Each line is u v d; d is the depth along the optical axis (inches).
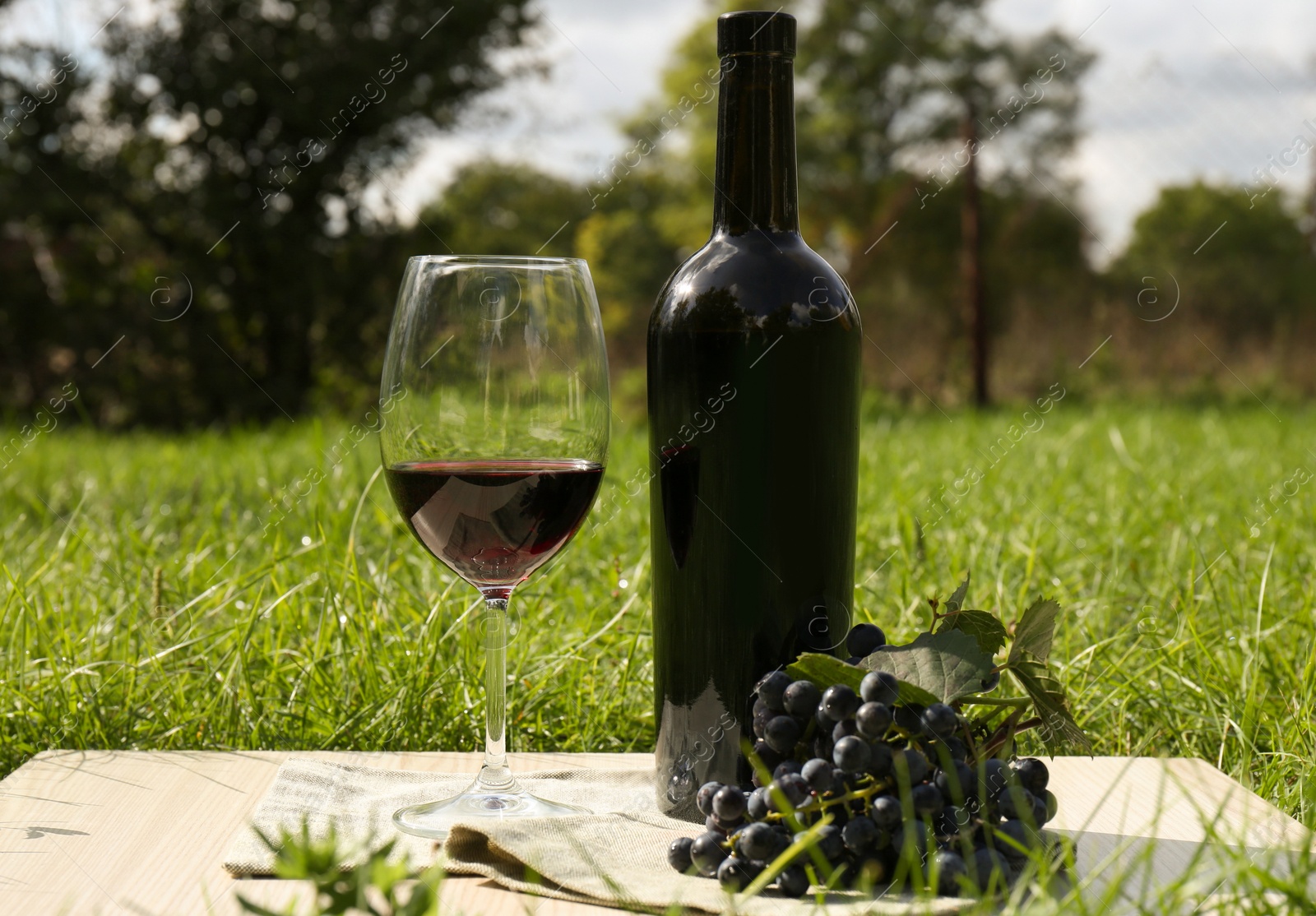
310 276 437.4
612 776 61.8
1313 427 268.1
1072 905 41.3
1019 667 47.7
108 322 428.1
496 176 508.7
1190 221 495.8
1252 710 78.7
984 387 488.7
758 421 50.6
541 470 49.3
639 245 826.2
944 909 40.4
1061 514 136.9
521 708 86.7
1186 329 496.1
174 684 88.1
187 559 115.3
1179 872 46.8
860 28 725.3
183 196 428.5
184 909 42.7
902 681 45.4
